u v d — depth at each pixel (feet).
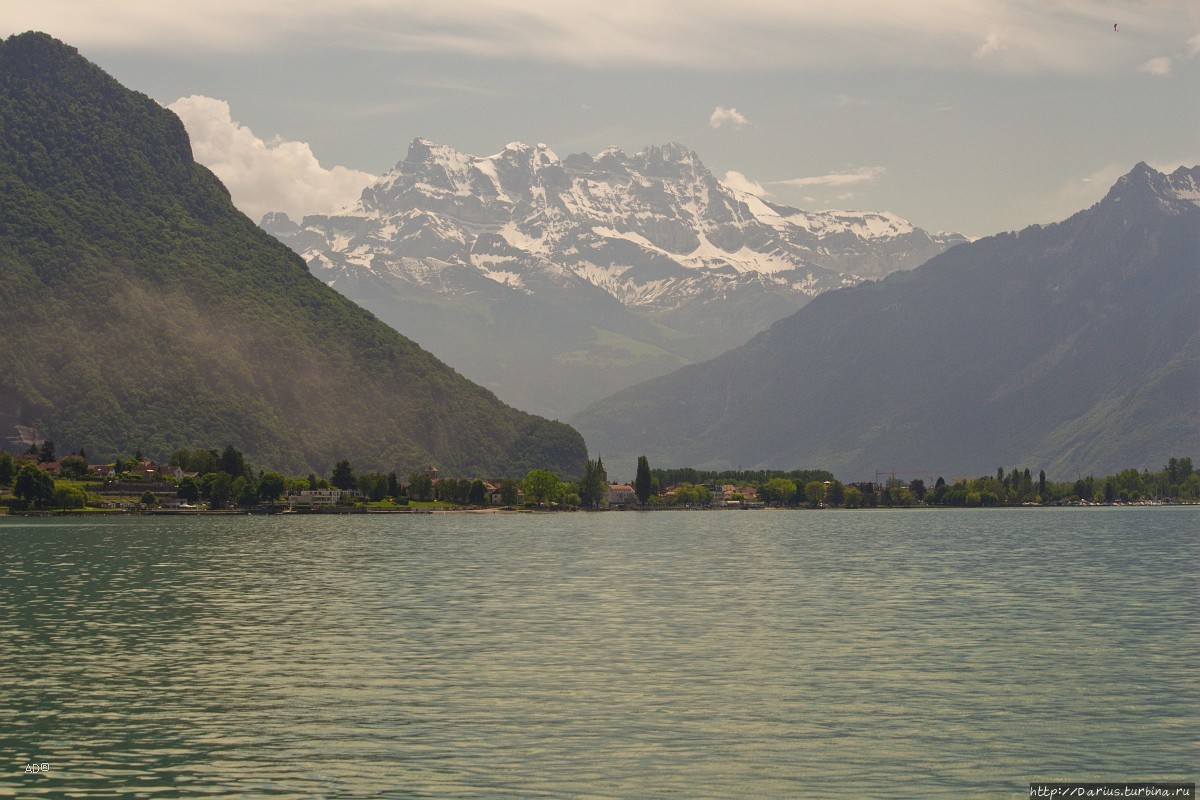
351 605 542.57
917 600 564.30
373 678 375.25
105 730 316.19
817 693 355.97
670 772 283.59
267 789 271.28
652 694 354.13
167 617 504.02
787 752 298.15
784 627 474.49
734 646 429.79
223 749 299.58
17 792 269.44
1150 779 281.95
